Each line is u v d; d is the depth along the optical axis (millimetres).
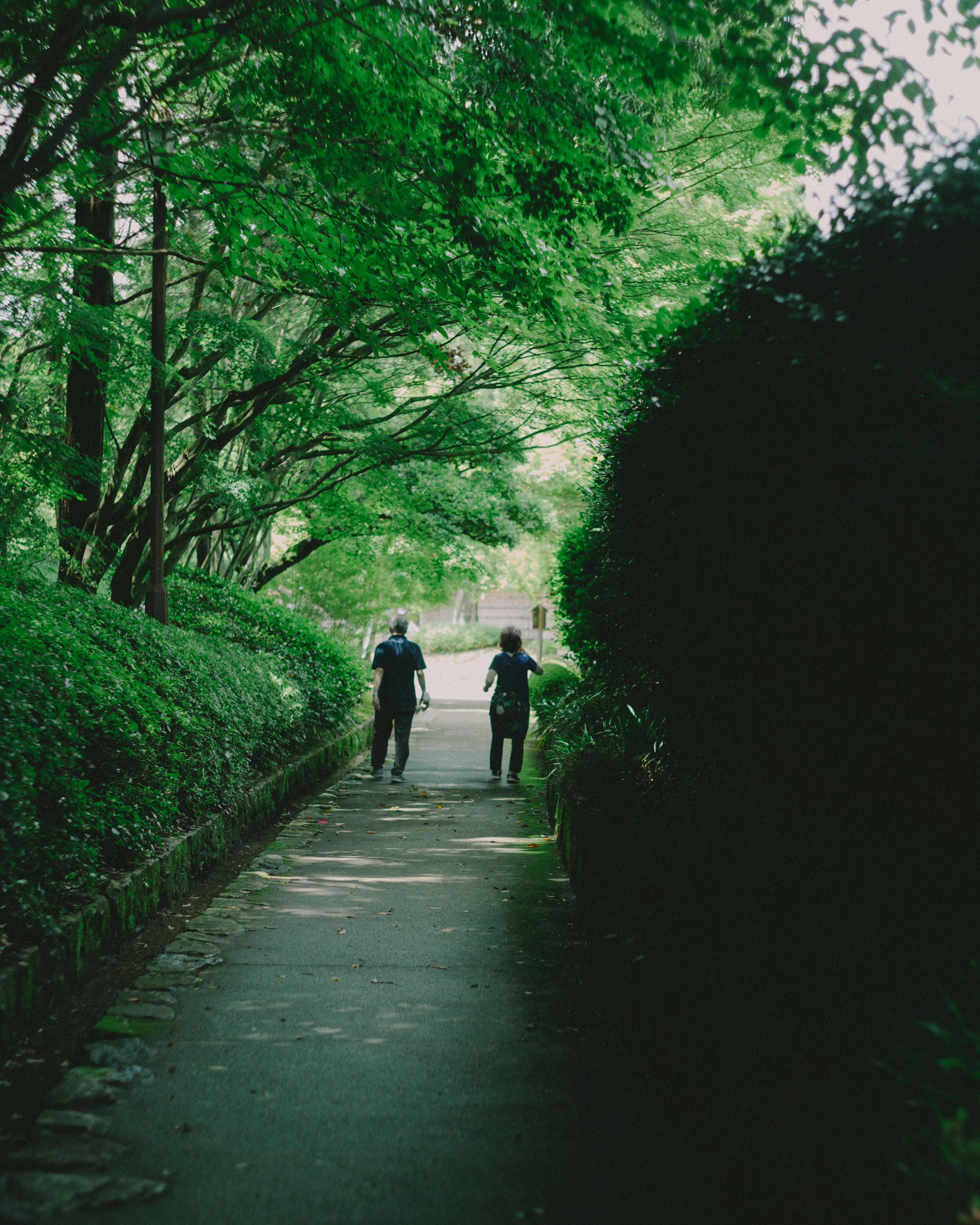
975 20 4090
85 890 5004
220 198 6988
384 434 13656
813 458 4035
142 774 6109
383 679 12492
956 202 3105
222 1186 2928
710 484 4684
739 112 7645
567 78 6027
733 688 5102
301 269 7621
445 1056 3977
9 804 4227
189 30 6441
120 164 7984
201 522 14758
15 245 8742
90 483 10930
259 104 7195
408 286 7410
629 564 6285
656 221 9102
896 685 3867
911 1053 2486
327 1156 3137
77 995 4523
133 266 11305
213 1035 4113
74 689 5504
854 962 3135
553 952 5434
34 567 10180
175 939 5465
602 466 7195
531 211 6680
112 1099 3461
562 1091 3672
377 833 8883
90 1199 2811
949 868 3602
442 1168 3080
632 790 6770
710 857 4383
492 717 12406
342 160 6934
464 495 17609
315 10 6086
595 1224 2789
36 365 12391
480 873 7359
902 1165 2145
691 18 4887
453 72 6535
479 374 11562
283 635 14469
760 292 3959
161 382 10125
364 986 4805
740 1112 2822
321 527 17750
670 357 4828
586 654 11023
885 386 3551
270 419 13242
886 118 4203
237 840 8102
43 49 6320
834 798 4414
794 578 4203
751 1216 2674
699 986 3371
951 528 3379
